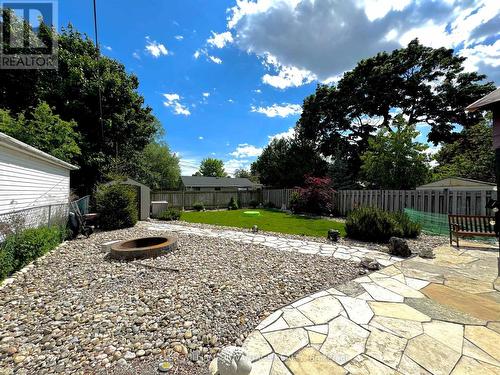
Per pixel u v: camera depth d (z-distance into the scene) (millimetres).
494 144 3307
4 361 1900
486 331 2281
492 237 5465
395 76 16266
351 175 16922
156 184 20609
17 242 4031
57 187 8344
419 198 8883
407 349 2021
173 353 2002
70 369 1809
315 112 19797
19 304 2867
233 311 2686
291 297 3064
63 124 10070
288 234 7242
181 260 4504
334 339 2168
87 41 12750
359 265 4254
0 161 5023
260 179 24094
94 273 3869
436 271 3951
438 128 16891
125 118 13438
